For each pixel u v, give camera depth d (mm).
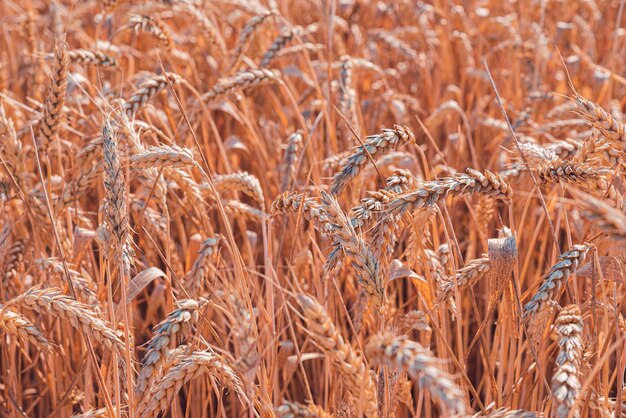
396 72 6105
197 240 3523
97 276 3508
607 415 2230
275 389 2834
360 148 2561
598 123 2309
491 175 2301
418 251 2713
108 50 5051
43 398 3844
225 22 6461
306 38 6422
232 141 4594
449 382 1651
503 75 6414
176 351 2525
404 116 5090
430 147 5082
